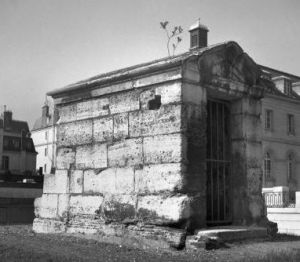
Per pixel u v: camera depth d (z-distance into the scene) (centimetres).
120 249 1016
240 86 1199
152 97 1126
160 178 1079
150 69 1116
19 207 2181
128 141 1168
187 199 1030
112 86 1228
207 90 1136
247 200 1184
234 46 1166
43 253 936
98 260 859
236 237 1051
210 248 974
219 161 1197
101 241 1159
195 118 1080
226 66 1173
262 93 1259
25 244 1084
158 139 1097
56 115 1490
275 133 4469
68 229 1284
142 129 1139
